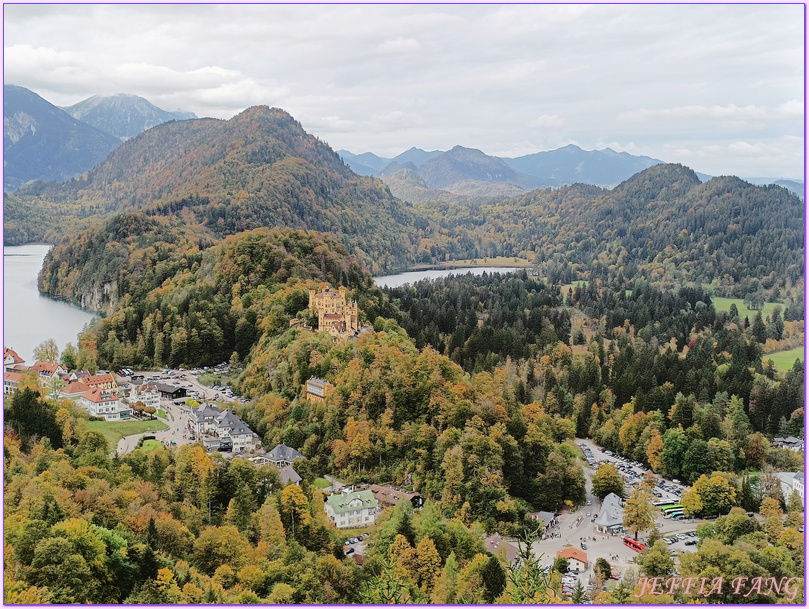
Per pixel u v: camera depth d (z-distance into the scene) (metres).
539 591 171.75
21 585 169.38
